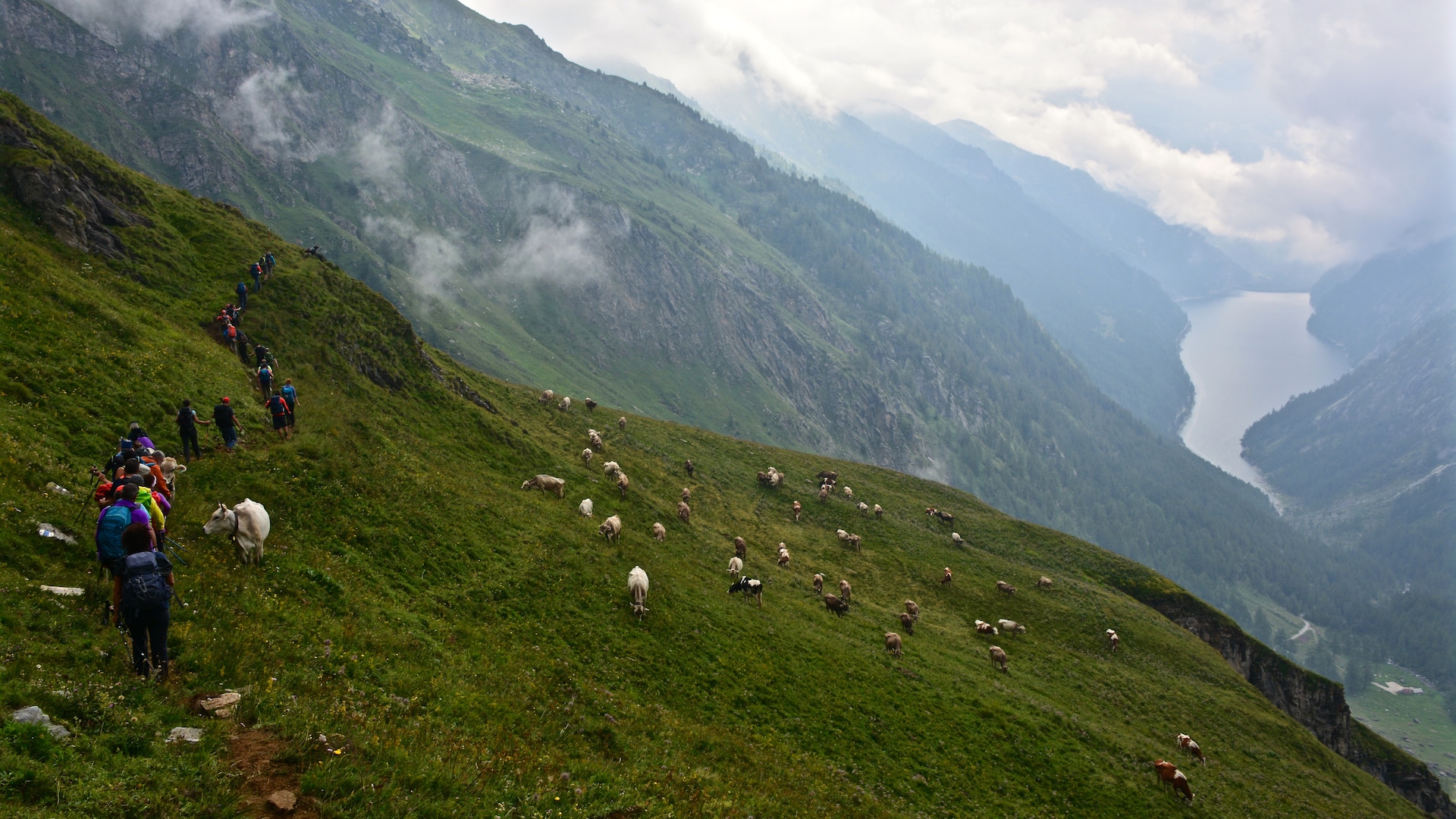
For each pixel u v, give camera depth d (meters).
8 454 17.88
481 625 24.25
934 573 68.19
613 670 25.98
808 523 71.69
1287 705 79.69
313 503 25.58
